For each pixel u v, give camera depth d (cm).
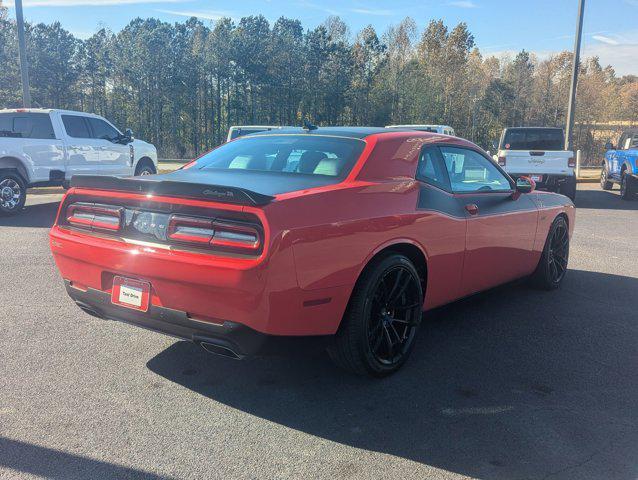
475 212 419
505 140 1398
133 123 7969
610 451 269
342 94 7600
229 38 7512
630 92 7881
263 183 333
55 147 1112
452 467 254
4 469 244
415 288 364
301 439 276
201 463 253
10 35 6456
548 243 545
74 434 276
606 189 1775
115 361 367
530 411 310
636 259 731
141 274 302
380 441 275
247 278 271
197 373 353
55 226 357
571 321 471
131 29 7938
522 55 9556
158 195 305
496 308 508
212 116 8025
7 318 445
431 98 7669
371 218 323
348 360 331
